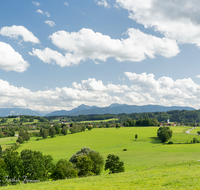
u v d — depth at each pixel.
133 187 29.06
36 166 52.72
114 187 30.12
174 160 85.06
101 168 72.56
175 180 30.53
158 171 45.19
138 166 78.56
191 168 45.09
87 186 32.69
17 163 52.19
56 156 123.31
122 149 140.25
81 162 64.88
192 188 24.86
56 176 54.97
